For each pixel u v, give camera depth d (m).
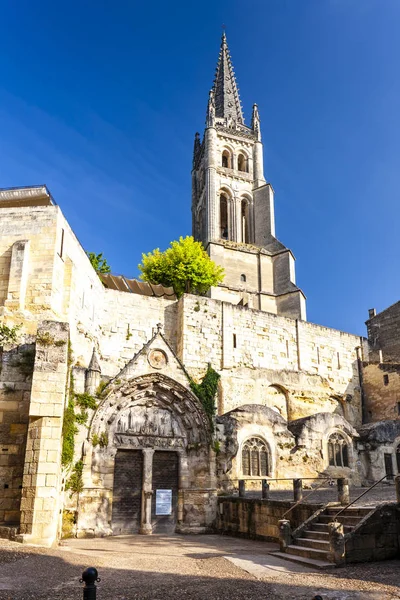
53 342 22.19
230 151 85.69
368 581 13.30
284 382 42.53
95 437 26.39
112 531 25.55
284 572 14.70
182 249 57.84
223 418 30.27
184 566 15.88
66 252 34.09
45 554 16.95
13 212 33.22
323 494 26.97
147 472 27.38
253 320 43.19
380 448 35.97
